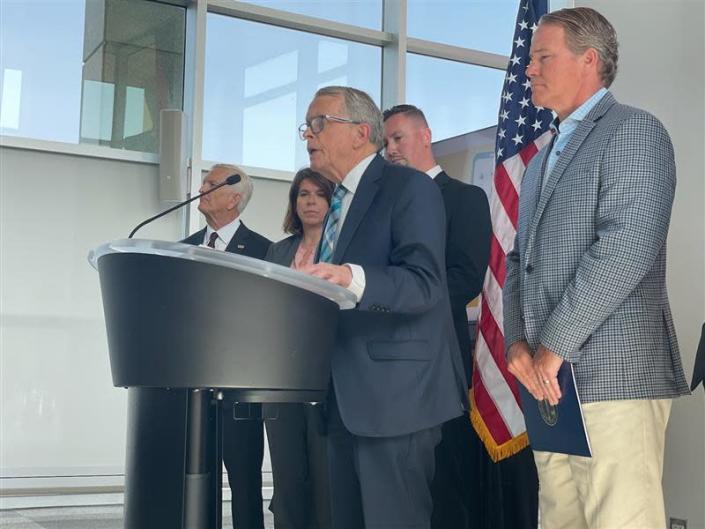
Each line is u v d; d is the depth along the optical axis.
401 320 2.04
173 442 1.57
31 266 5.43
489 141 4.85
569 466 1.98
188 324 1.41
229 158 5.89
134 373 1.45
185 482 1.54
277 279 1.45
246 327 1.43
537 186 2.05
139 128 5.72
